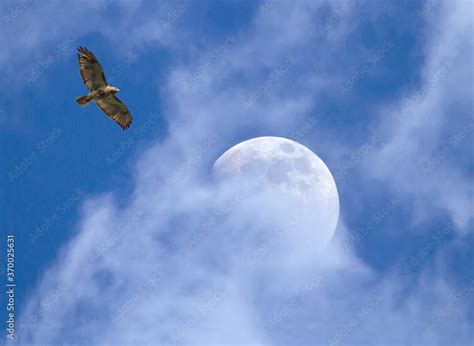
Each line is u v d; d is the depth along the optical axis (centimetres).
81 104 9488
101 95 9488
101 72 9456
